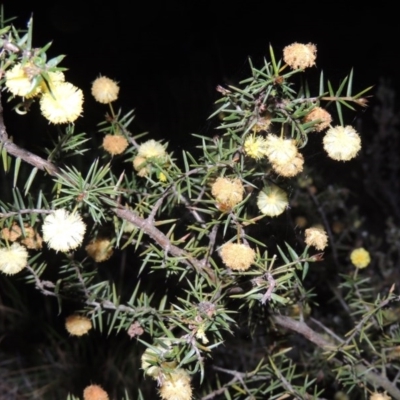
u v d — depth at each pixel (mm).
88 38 1830
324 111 589
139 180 657
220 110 596
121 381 947
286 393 663
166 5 1898
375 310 662
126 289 968
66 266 646
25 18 1830
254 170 629
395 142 1259
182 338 589
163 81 1646
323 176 885
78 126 1135
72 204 611
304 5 1962
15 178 583
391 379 754
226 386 672
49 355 995
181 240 618
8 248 611
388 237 989
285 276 594
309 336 674
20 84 551
